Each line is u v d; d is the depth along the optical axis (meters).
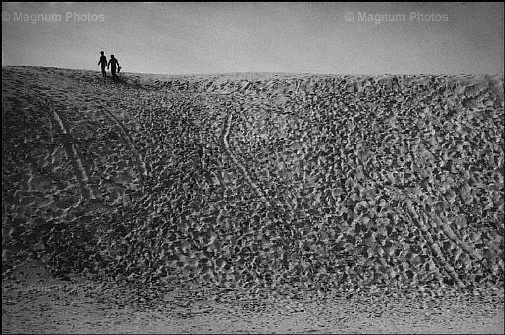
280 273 13.46
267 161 17.50
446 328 10.04
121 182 15.80
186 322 10.55
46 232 13.55
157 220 14.63
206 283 12.91
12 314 10.38
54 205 14.39
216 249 14.02
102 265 12.99
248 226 14.88
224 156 17.67
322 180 16.66
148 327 10.05
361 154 17.62
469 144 17.78
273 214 15.37
